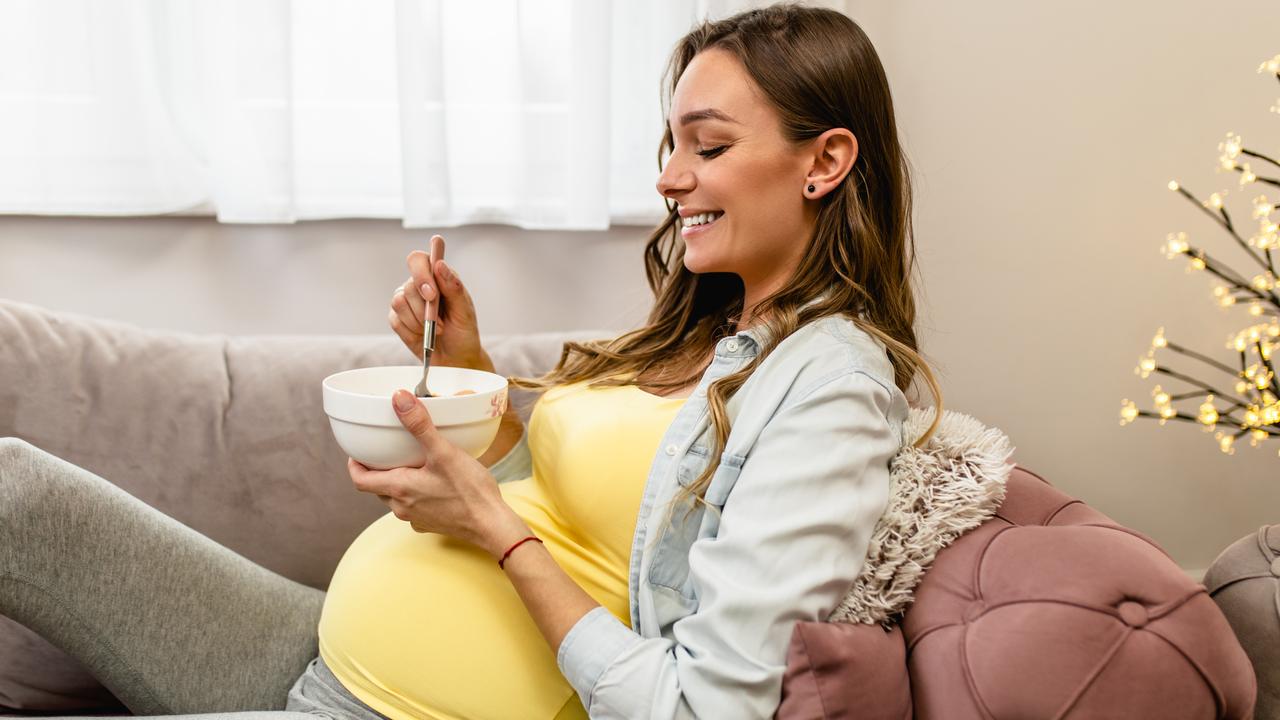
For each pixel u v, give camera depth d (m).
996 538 0.84
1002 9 1.76
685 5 1.61
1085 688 0.69
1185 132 1.82
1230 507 1.93
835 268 0.94
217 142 1.52
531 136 1.59
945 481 0.88
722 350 0.96
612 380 1.10
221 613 1.02
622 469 0.94
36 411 1.27
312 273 1.68
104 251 1.61
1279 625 0.81
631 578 0.90
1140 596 0.73
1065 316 1.85
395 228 1.68
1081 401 1.88
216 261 1.65
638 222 1.70
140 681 0.96
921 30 1.75
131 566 0.95
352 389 0.96
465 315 1.14
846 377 0.84
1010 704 0.70
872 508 0.81
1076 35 1.78
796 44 0.92
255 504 1.31
